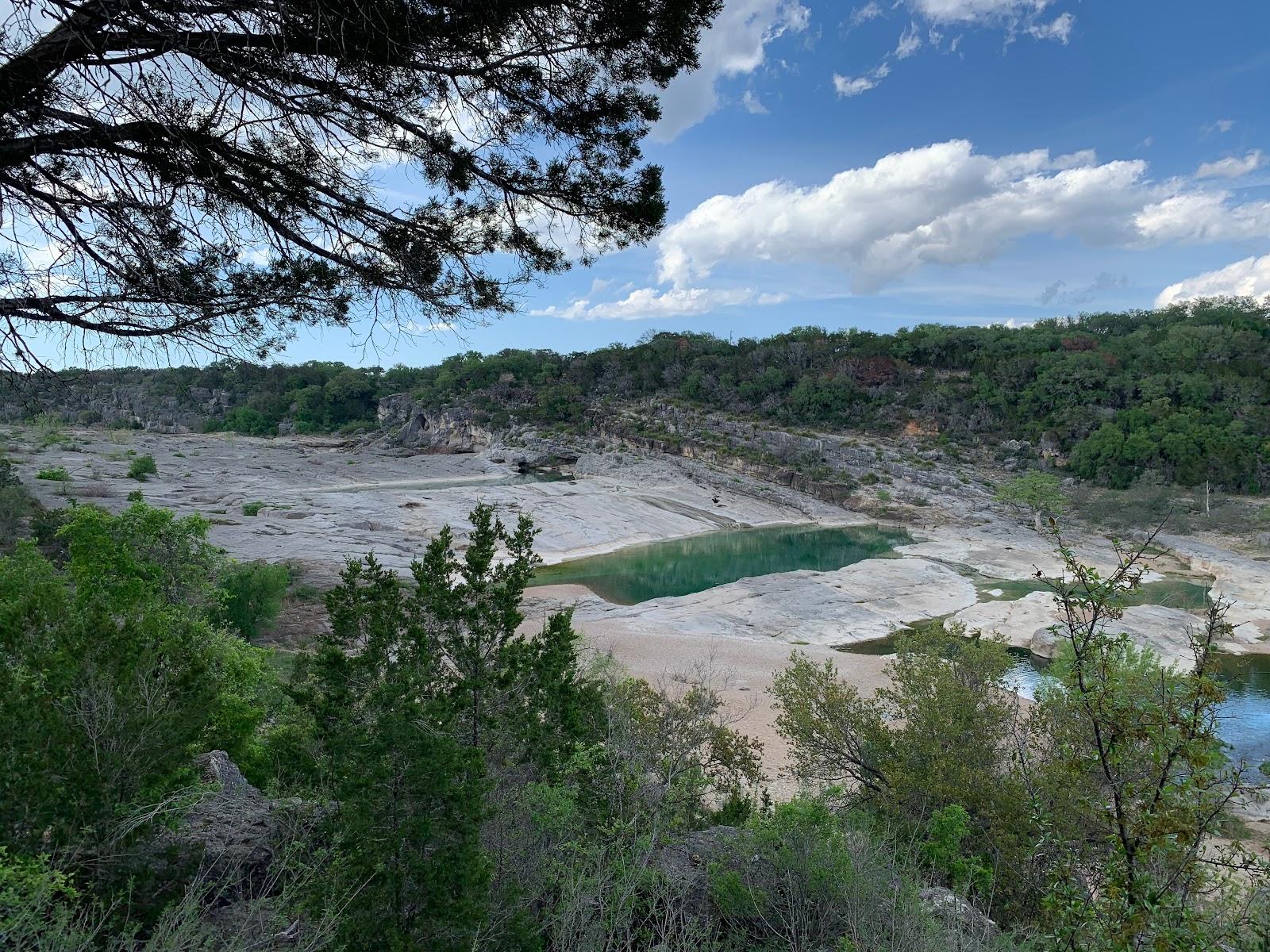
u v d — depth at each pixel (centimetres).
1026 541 6756
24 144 513
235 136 576
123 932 401
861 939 579
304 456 11219
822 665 3350
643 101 694
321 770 632
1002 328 11412
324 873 502
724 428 10431
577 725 844
